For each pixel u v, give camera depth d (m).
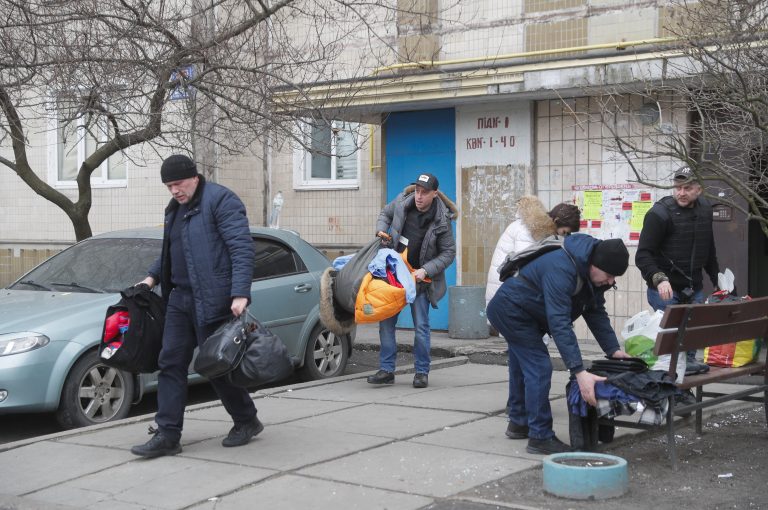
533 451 6.15
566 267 5.84
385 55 13.38
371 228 14.40
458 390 8.65
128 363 6.22
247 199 15.28
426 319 8.82
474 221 12.88
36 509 5.16
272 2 13.36
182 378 6.33
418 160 13.38
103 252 9.00
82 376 7.55
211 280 6.07
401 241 8.69
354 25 13.57
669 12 10.55
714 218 11.06
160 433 6.27
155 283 6.51
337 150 14.62
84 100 9.59
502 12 12.34
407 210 8.71
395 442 6.53
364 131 14.31
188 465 6.03
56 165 16.89
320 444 6.50
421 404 7.93
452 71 11.70
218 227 6.09
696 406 6.18
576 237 5.96
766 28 7.75
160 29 9.58
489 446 6.38
